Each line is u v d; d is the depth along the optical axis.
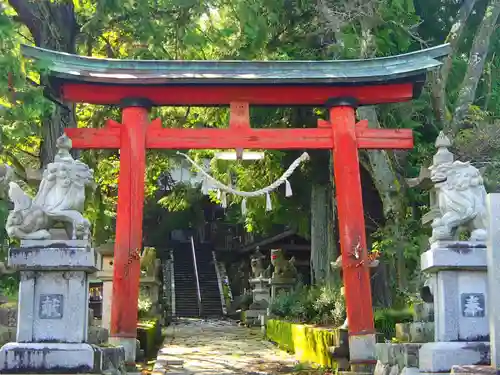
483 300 8.91
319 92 14.33
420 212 17.22
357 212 13.84
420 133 18.27
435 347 8.65
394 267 17.09
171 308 39.03
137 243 13.62
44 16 15.68
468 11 16.52
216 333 25.95
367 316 13.33
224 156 16.14
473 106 16.83
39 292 8.71
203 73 13.98
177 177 38.06
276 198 23.11
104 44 20.34
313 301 19.53
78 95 14.09
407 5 17.06
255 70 14.22
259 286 31.75
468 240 9.38
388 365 9.91
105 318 16.19
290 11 18.09
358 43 17.25
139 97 14.14
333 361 13.79
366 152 17.27
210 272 44.91
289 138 14.25
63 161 9.23
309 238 25.33
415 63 14.14
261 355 17.81
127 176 13.86
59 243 8.77
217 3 17.70
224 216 47.44
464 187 9.28
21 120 13.45
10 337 9.22
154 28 16.22
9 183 9.43
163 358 16.45
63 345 8.48
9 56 11.79
